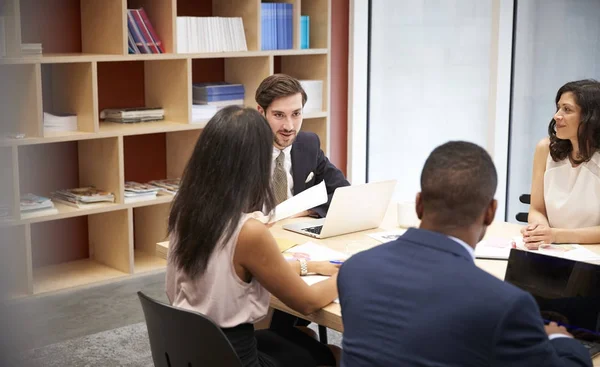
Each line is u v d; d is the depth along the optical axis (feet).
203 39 15.28
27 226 13.67
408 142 18.79
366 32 17.88
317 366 7.75
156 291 14.46
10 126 13.48
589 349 6.13
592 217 10.11
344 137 18.40
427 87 18.49
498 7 17.51
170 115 15.56
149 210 16.20
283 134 10.45
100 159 14.90
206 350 6.54
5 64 13.05
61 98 14.70
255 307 7.12
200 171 6.86
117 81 15.72
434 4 18.12
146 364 11.45
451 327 5.01
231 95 16.08
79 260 15.94
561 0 18.28
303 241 9.25
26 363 11.37
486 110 18.45
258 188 6.91
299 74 17.69
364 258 5.68
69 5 14.87
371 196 9.48
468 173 5.38
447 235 5.48
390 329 5.26
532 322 4.94
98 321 13.03
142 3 15.16
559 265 6.66
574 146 10.16
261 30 15.97
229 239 6.82
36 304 13.64
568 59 18.67
